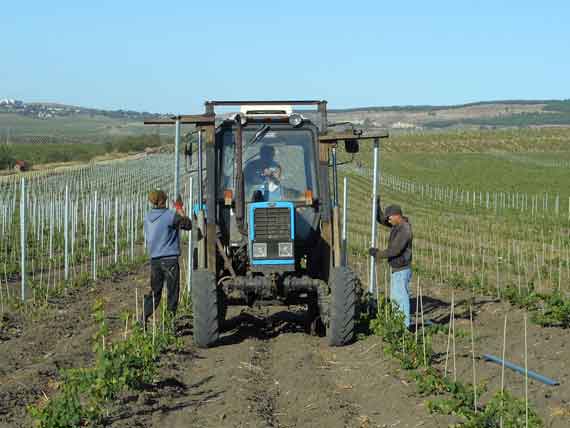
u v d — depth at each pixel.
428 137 118.19
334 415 7.77
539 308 13.52
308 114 11.03
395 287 11.12
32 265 19.69
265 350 10.79
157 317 12.85
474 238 26.33
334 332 10.59
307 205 10.95
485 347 10.56
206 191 10.75
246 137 10.96
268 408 8.07
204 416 7.80
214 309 10.55
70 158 90.38
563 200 50.81
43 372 9.46
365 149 105.25
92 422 7.54
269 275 10.63
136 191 47.88
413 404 8.02
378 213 11.96
